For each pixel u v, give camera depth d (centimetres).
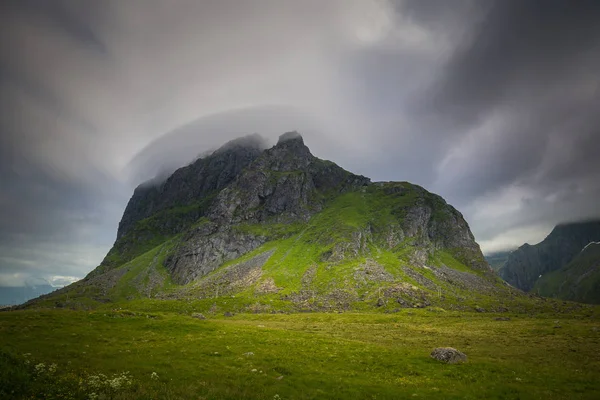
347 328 9800
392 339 7106
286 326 10544
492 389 3195
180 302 19600
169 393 2378
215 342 4938
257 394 2595
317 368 3756
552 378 3694
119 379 2614
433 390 3125
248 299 19712
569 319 13788
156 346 4403
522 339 7162
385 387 3148
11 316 6016
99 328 5519
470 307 18100
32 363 2934
